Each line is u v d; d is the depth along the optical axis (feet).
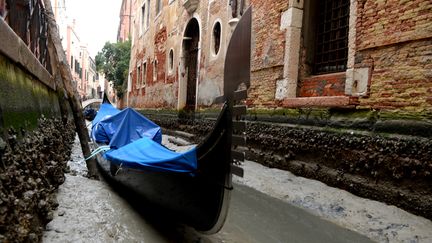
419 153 12.30
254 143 22.63
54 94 22.97
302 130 18.44
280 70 20.98
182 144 30.45
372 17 14.87
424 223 11.41
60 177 13.57
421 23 12.80
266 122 21.98
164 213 11.92
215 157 9.56
